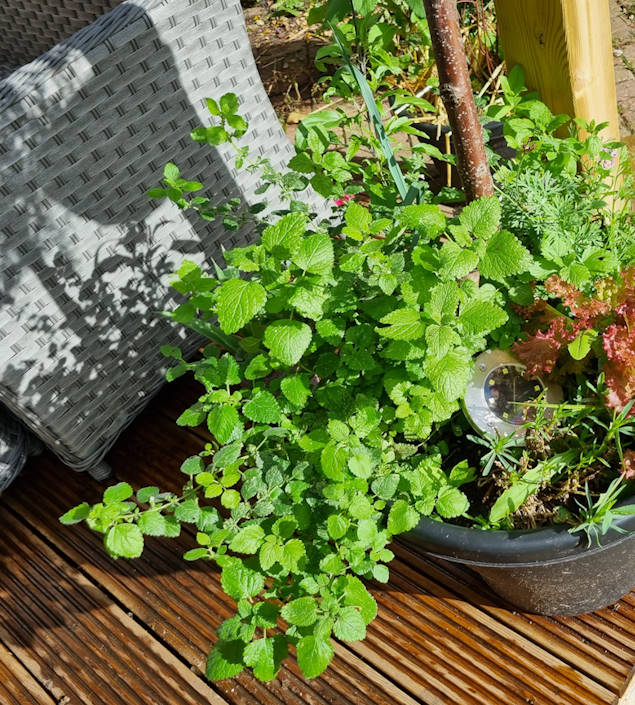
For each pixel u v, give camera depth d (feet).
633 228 3.72
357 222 3.10
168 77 4.76
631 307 3.13
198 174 5.26
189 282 3.22
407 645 4.25
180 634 4.60
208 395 3.19
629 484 3.12
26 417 4.93
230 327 2.70
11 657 4.75
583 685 3.91
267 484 3.05
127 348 5.24
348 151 4.02
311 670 2.57
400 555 4.65
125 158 4.74
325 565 2.82
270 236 2.84
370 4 4.46
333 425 2.89
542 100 4.55
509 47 4.47
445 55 2.98
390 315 2.76
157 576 4.91
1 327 4.50
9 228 4.33
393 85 6.19
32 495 5.67
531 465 3.30
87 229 4.71
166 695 4.35
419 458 3.26
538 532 2.93
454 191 4.00
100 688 4.47
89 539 5.26
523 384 3.33
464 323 2.70
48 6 6.04
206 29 4.86
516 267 2.73
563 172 3.85
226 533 2.86
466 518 3.33
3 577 5.20
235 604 4.66
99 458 5.35
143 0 4.54
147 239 5.09
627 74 7.72
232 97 3.64
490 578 3.76
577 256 3.33
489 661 4.10
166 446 5.68
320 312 2.85
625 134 6.97
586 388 3.32
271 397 3.06
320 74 9.00
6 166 4.19
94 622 4.79
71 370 4.95
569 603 3.84
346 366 3.20
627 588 3.93
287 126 8.34
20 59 6.85
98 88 4.42
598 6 4.10
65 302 4.76
